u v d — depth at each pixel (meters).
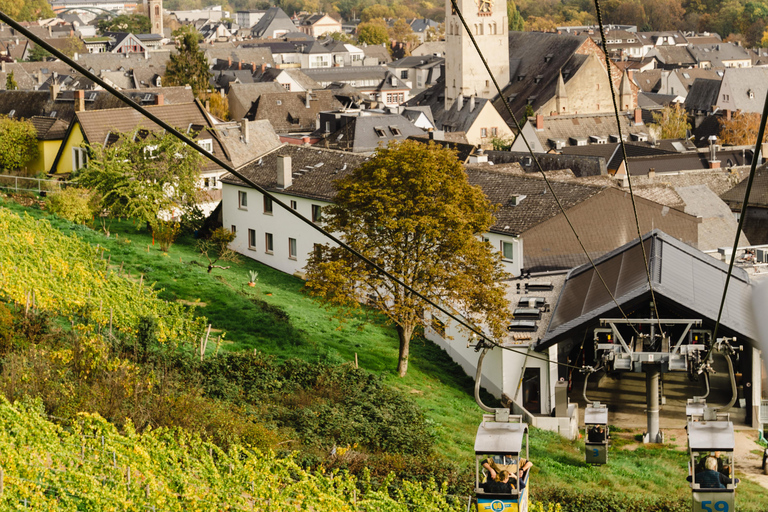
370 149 135.50
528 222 72.31
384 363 59.88
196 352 50.75
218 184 104.50
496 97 199.38
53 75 180.25
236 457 33.47
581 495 39.59
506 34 198.50
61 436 34.69
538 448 49.31
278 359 54.62
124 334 50.41
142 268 67.44
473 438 48.66
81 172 81.44
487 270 57.19
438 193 58.16
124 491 31.12
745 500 43.75
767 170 106.00
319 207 80.19
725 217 90.50
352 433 43.88
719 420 38.31
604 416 47.12
